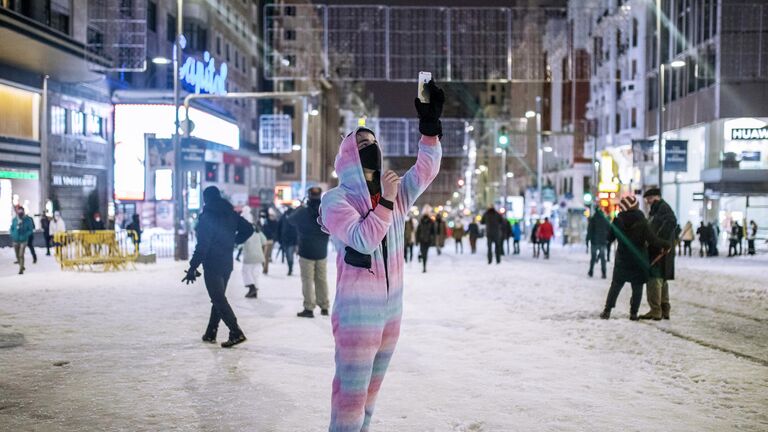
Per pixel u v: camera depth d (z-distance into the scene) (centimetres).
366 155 393
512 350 882
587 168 7300
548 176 8625
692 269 2447
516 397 648
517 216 6003
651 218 1163
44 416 584
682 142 3809
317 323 1103
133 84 4369
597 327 1070
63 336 969
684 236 3519
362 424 404
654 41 5325
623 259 1146
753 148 4253
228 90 5938
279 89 8100
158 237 3416
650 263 1152
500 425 561
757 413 602
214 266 897
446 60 2867
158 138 3794
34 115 3300
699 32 4522
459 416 586
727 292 1631
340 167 392
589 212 4781
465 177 15925
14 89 3162
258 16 7050
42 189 3309
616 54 5984
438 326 1079
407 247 2903
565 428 554
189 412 596
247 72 6662
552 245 4931
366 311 380
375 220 369
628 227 1140
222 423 565
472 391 670
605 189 4275
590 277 2061
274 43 3095
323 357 830
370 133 400
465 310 1277
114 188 3728
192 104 3950
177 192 2634
